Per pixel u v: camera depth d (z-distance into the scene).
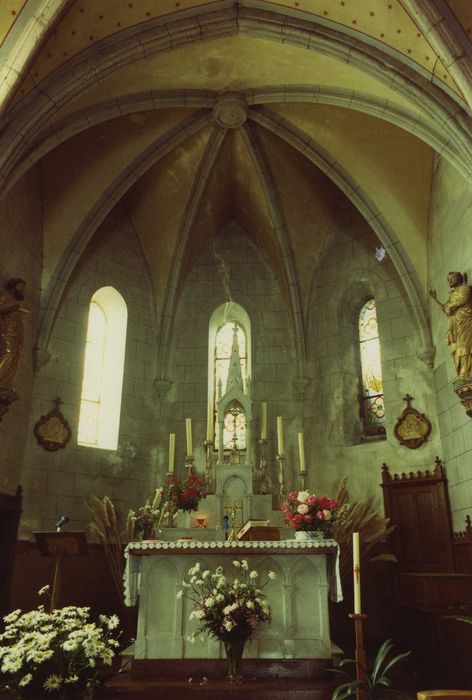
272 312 14.99
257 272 15.41
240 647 7.20
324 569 7.83
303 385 14.16
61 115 10.15
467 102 8.50
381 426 13.40
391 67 9.38
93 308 14.29
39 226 12.76
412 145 12.20
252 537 8.40
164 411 14.20
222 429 11.97
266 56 10.95
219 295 15.20
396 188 12.70
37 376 12.42
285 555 7.90
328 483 13.14
